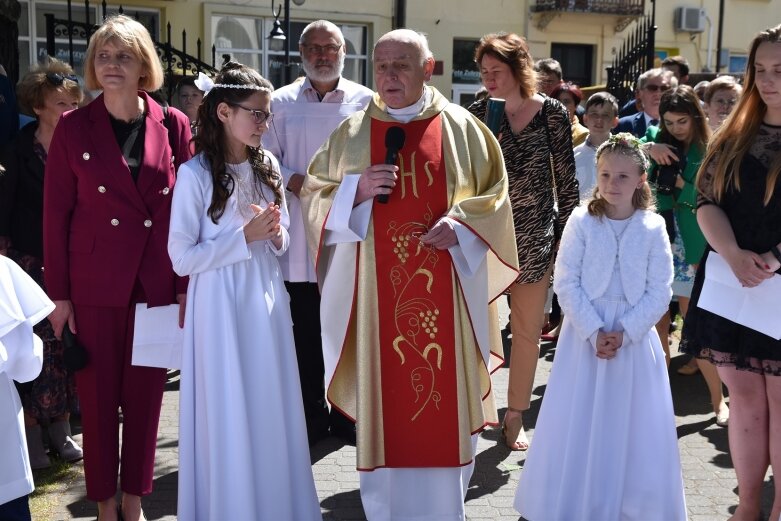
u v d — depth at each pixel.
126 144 3.59
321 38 4.61
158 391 3.68
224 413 3.26
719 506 3.97
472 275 3.66
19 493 3.07
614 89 11.00
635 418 3.54
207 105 3.40
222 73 3.39
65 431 4.60
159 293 3.54
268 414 3.33
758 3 19.92
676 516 3.51
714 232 3.51
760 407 3.58
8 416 3.06
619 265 3.58
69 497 4.12
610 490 3.50
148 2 15.05
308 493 3.46
